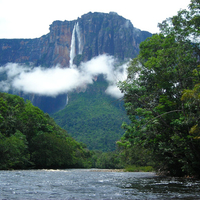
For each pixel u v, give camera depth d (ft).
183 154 84.64
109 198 38.17
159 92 86.22
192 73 76.38
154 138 85.25
